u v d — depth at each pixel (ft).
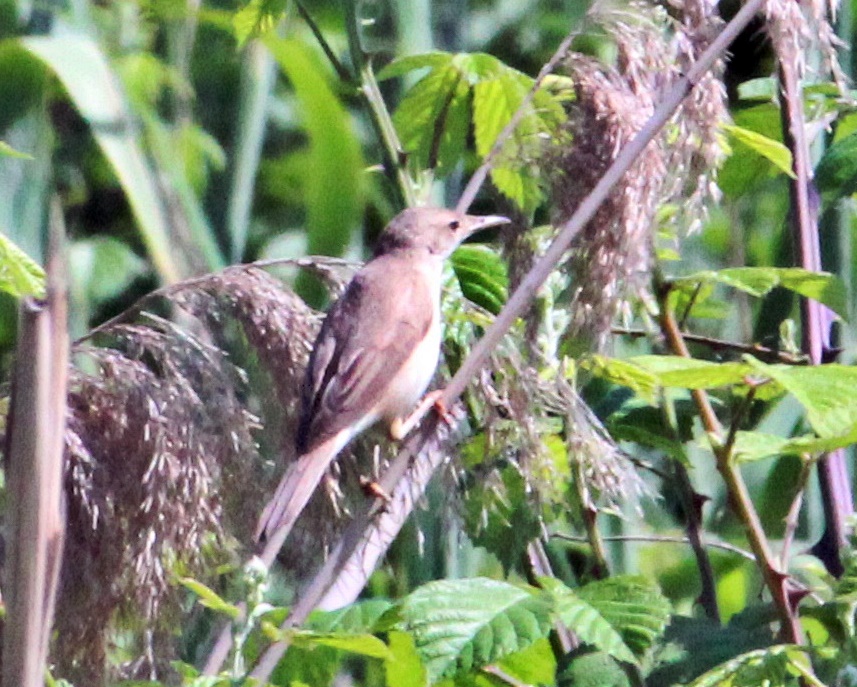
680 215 24.07
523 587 20.36
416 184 27.17
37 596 14.24
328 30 42.32
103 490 21.07
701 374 20.65
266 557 20.45
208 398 21.95
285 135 43.50
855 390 18.52
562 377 22.20
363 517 19.88
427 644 18.80
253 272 23.09
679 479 25.12
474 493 22.84
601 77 22.80
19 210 29.78
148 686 18.84
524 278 23.12
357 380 23.50
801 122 25.21
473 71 25.39
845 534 23.86
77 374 21.59
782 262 31.55
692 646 21.97
